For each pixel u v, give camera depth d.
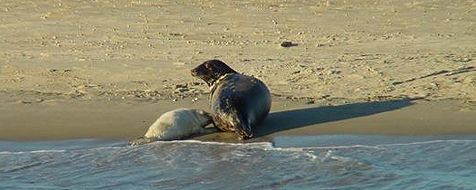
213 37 68.06
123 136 43.12
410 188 36.94
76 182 38.56
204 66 44.78
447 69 53.94
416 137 41.56
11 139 43.34
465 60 56.44
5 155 41.31
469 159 39.28
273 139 41.78
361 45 63.88
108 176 39.12
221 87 43.31
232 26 72.00
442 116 44.25
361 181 37.62
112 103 49.03
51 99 50.50
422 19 73.62
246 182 37.88
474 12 75.88
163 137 42.31
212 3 81.75
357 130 42.62
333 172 38.28
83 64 59.75
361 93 49.69
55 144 42.47
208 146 41.28
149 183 38.19
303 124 43.78
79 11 78.81
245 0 83.06
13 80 56.00
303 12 77.38
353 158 39.44
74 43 66.88
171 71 56.97
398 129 42.66
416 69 54.44
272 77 54.34
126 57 61.59
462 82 50.59
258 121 43.44
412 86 50.53
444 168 38.75
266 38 67.31
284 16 75.56
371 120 44.06
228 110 42.06
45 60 61.31
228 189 37.38
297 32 69.19
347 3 81.19
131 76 56.09
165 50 63.75
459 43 63.38
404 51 61.00
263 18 74.88
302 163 39.19
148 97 50.25
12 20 75.62
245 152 40.44
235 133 42.53
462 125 42.84
